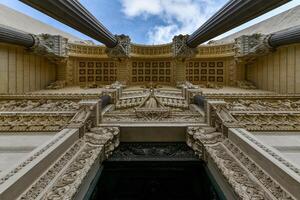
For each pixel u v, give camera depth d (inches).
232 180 217.8
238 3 283.1
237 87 874.1
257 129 348.2
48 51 766.5
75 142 297.4
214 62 954.1
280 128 350.3
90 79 960.9
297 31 521.3
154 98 514.9
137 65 994.1
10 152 277.7
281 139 319.9
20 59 711.7
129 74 964.0
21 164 201.5
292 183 179.9
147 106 485.7
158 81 993.5
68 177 218.8
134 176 335.6
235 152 271.6
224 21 351.9
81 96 538.9
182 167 336.5
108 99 519.5
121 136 375.9
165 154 355.9
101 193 317.1
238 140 278.4
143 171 337.7
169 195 331.9
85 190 248.8
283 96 531.5
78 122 327.6
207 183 305.4
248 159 245.4
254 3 255.6
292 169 193.8
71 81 932.0
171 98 585.9
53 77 907.4
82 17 348.5
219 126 346.3
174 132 378.0
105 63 971.3
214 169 285.3
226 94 543.8
